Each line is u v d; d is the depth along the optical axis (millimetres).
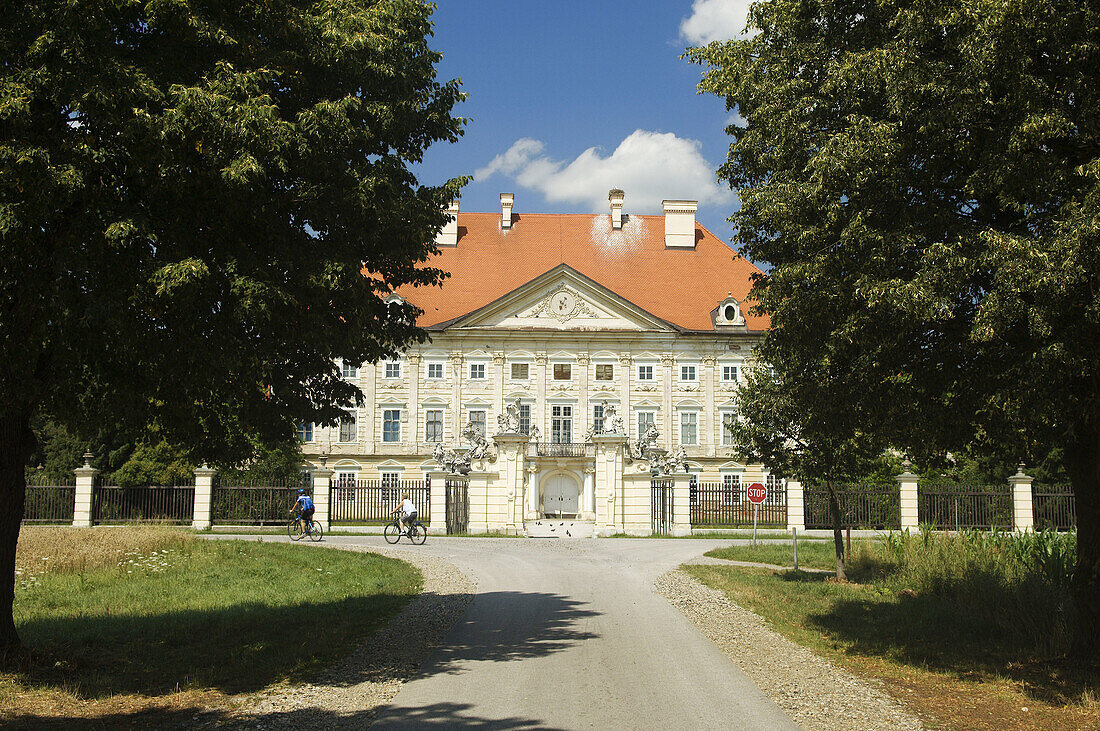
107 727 8242
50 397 10039
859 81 10781
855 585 19469
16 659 10516
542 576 20984
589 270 63531
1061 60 9453
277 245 10508
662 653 11578
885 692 9625
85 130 9359
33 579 18156
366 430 59281
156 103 9406
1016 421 10047
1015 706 9086
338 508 49406
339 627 13414
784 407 20297
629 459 39812
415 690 9516
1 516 10672
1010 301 8984
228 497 39844
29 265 9094
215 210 10133
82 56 8852
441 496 38094
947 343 10539
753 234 13727
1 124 8977
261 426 12680
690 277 63781
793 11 12180
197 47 10297
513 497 38656
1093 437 10539
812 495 39781
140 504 39781
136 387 10414
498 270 63031
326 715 8523
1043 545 17516
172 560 22109
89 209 9023
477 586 19000
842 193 10867
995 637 13117
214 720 8445
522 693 9352
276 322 10406
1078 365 8891
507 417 39469
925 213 10477
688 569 22609
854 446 19844
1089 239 8492
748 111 13102
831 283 11117
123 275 9172
